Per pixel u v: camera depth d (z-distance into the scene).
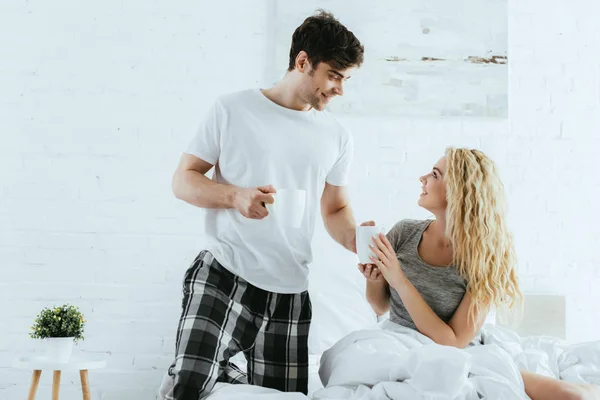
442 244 1.84
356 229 1.74
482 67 2.95
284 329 1.67
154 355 2.72
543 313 2.78
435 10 2.95
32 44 2.79
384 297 1.90
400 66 2.92
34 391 2.34
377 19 2.92
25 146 2.76
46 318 2.32
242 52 2.88
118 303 2.73
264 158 1.66
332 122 1.79
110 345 2.71
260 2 2.89
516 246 2.92
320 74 1.65
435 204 1.85
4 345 2.67
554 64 3.01
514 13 3.01
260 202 1.51
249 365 1.67
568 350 1.86
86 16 2.83
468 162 1.83
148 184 2.79
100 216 2.76
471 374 1.44
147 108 2.82
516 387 1.41
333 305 2.51
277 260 1.67
